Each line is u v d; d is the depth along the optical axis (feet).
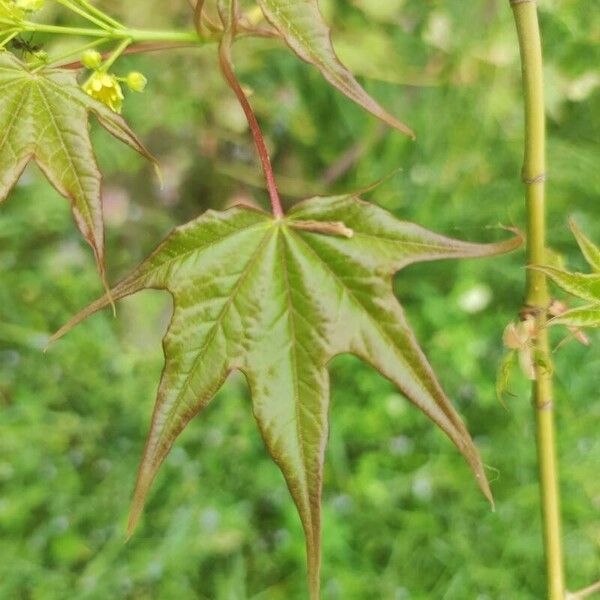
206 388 1.13
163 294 3.52
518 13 1.18
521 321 1.20
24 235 3.71
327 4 3.00
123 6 2.59
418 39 3.47
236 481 3.37
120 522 3.28
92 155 1.11
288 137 3.68
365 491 3.29
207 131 3.41
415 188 3.66
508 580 3.11
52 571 3.21
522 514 3.24
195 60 3.14
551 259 1.20
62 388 3.56
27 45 1.19
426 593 3.16
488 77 3.45
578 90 3.42
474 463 1.10
